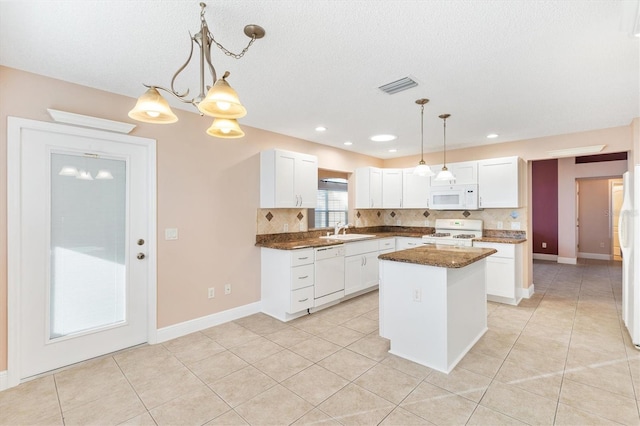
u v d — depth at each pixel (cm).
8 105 221
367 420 186
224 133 185
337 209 541
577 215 760
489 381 226
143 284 292
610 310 383
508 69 227
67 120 241
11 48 197
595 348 278
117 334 277
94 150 262
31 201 233
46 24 172
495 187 439
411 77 241
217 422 185
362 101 293
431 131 401
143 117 154
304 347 286
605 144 380
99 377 235
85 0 152
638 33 162
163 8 159
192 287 322
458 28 177
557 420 183
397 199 547
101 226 268
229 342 297
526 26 175
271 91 269
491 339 300
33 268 234
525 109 313
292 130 395
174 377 235
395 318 270
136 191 287
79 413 194
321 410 196
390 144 478
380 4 156
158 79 244
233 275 359
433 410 194
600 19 167
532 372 238
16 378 224
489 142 464
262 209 392
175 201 308
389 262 273
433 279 245
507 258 407
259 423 184
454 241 452
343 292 423
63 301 250
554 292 469
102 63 219
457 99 287
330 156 493
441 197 491
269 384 225
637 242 273
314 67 225
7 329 221
